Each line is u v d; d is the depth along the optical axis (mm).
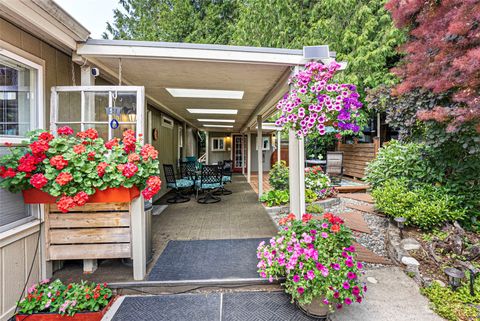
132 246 2137
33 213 2068
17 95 1998
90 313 1816
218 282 2104
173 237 3105
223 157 12430
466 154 2895
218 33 12117
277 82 3268
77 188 1848
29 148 1838
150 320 1747
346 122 1932
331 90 1890
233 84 3387
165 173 5246
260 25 9141
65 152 1865
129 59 2451
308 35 8156
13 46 1873
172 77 3068
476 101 2279
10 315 1813
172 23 12086
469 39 2342
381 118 8203
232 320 1736
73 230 2117
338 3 7137
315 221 2043
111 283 2092
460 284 1961
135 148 2039
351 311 1788
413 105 3188
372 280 2188
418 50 2885
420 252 2512
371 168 4570
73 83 2418
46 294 1876
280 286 2125
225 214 4219
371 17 6836
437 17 2658
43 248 2123
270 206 4621
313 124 1894
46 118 2209
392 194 3334
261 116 5449
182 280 2115
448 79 2459
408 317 1727
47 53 2234
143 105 2254
